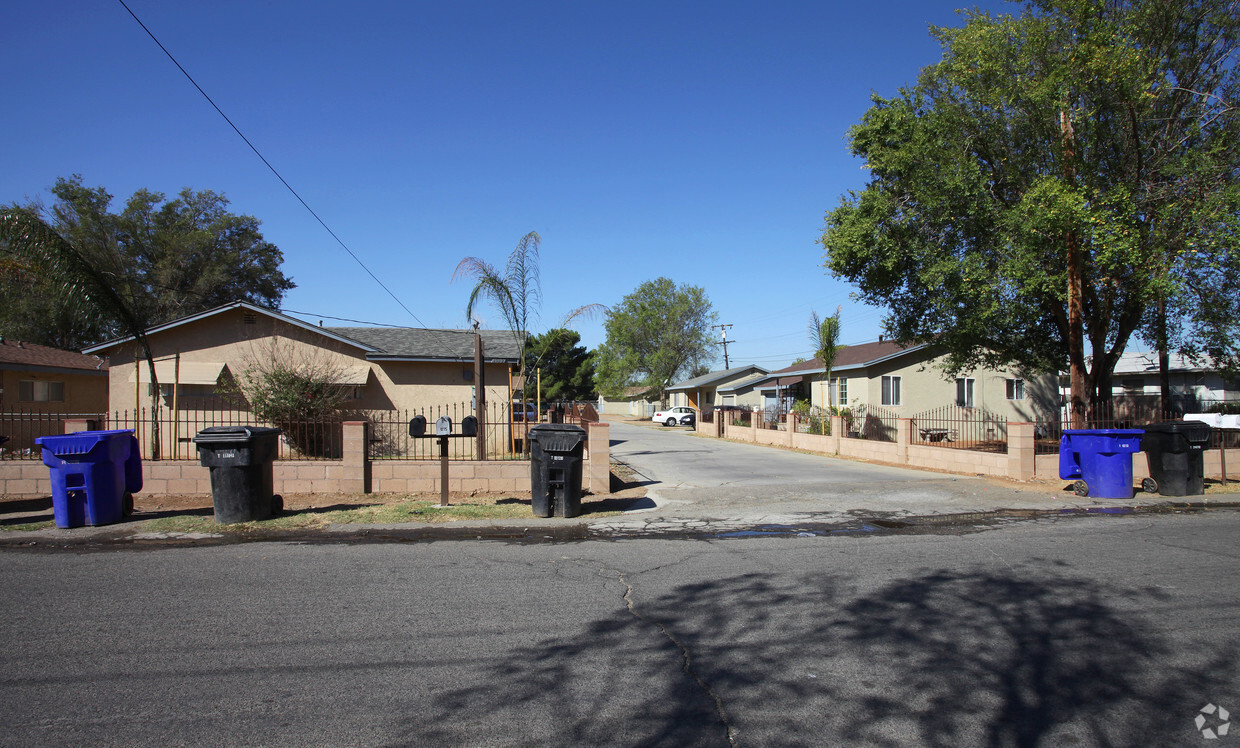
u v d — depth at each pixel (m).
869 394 25.34
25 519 9.05
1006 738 3.39
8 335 28.75
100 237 33.19
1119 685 3.98
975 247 15.91
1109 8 14.77
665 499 10.99
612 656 4.40
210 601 5.57
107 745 3.32
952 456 15.26
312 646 4.58
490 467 11.08
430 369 18.55
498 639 4.71
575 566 6.74
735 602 5.52
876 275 17.02
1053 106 14.34
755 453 21.66
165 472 10.61
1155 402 26.22
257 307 17.50
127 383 17.06
